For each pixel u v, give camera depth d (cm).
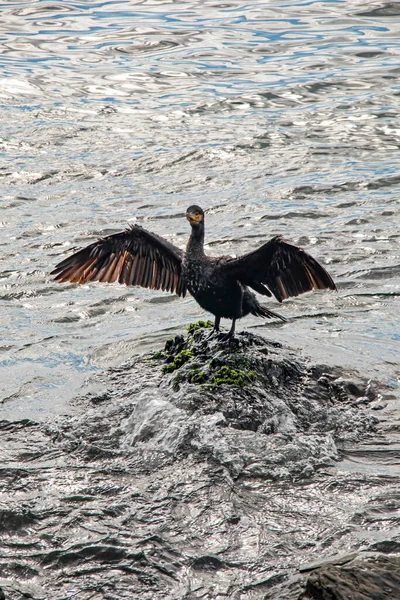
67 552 824
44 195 2281
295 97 3173
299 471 966
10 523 873
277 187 2302
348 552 810
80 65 3631
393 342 1367
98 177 2430
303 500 907
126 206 2180
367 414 1125
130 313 1538
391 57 3644
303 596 734
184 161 2547
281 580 774
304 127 2841
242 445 1016
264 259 1072
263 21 4406
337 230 1972
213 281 1130
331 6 4672
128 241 1184
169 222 2047
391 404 1160
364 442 1050
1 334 1442
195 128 2858
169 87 3325
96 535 849
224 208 2153
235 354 1180
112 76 3466
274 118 2941
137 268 1207
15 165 2528
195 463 986
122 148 2680
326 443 1030
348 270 1719
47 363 1315
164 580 782
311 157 2547
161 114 3012
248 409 1087
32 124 2919
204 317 1502
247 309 1186
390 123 2847
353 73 3438
